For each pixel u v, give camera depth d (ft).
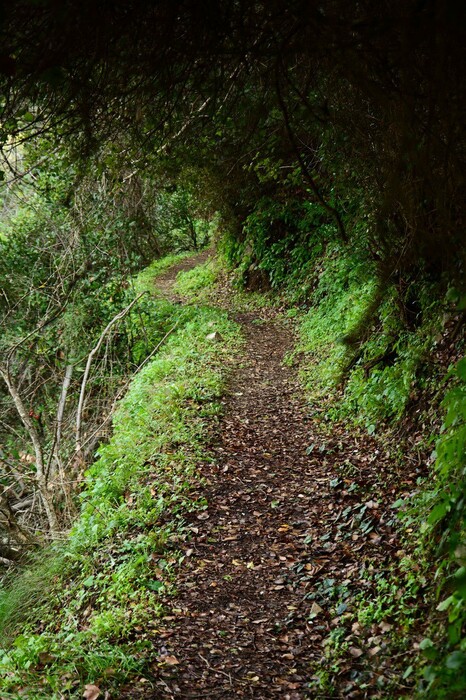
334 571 16.62
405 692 11.12
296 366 37.32
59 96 12.67
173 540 19.33
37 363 43.91
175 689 12.96
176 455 24.89
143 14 10.41
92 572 19.06
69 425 36.83
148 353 44.86
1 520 26.25
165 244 98.27
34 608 19.66
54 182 39.55
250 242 60.03
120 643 14.66
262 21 11.11
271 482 22.97
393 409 22.61
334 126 17.99
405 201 14.69
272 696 12.57
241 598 16.34
